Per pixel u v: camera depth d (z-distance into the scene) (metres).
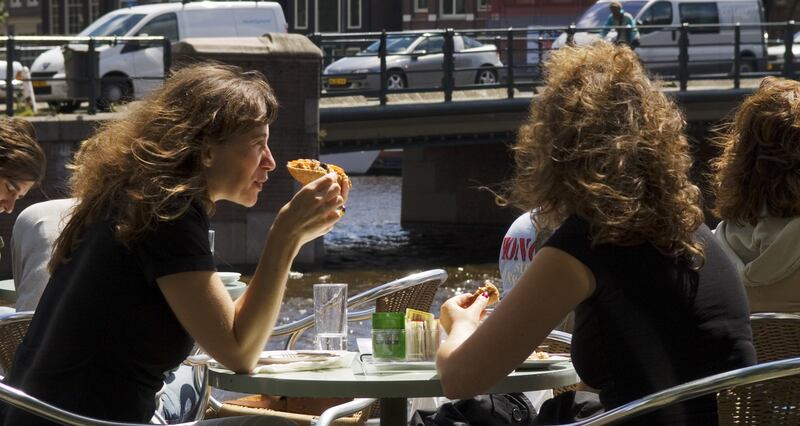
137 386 3.80
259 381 3.75
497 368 3.39
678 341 3.36
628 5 29.98
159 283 3.74
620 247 3.36
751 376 3.23
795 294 4.80
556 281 3.34
